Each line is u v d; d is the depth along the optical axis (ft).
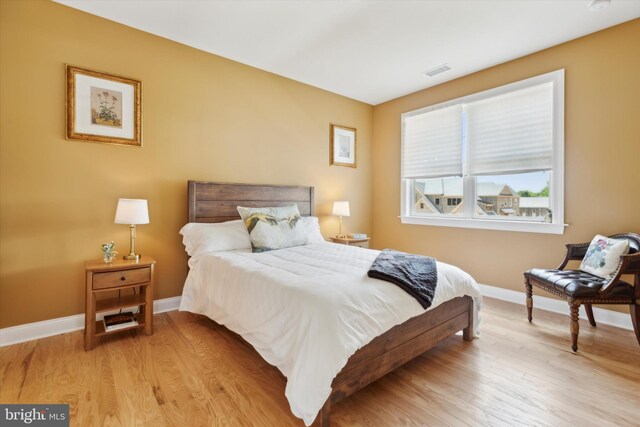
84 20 8.33
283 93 12.51
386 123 15.39
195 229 9.43
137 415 4.96
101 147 8.64
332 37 9.52
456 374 6.26
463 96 12.26
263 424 4.81
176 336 7.95
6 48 7.38
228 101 11.05
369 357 5.29
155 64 9.50
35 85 7.70
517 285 10.80
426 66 11.43
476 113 11.96
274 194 12.02
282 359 5.11
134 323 7.93
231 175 11.18
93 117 8.47
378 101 15.43
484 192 11.95
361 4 7.94
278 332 5.31
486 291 11.60
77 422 4.79
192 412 5.06
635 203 8.47
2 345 7.33
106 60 8.66
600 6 7.83
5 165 7.38
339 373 4.81
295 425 4.78
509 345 7.54
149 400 5.35
